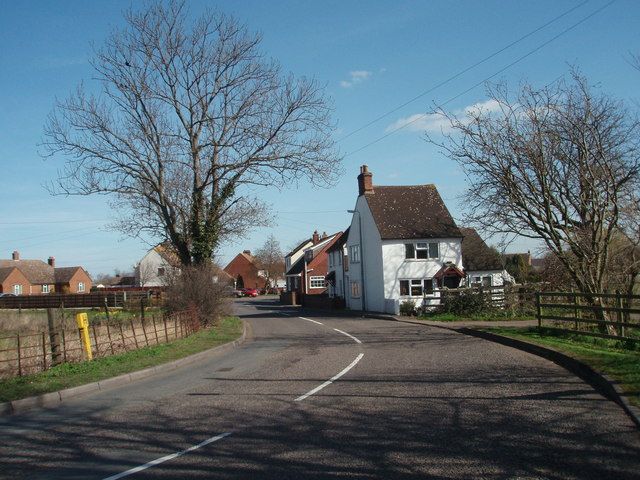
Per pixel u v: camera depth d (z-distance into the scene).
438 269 41.88
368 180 45.34
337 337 22.89
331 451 6.87
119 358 16.22
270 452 6.96
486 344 17.73
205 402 10.41
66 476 6.41
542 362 13.27
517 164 20.59
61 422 9.41
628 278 20.61
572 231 20.02
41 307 59.19
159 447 7.47
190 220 33.59
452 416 8.31
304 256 79.06
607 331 18.27
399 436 7.40
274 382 12.26
